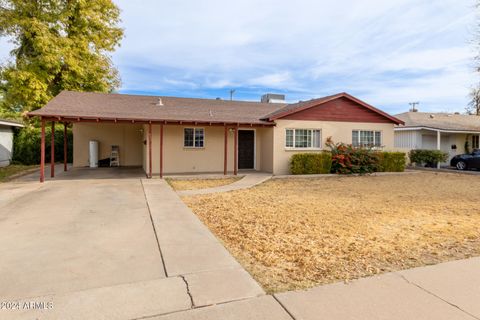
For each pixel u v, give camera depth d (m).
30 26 16.75
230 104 15.74
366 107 14.59
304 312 2.46
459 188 10.16
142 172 13.45
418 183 11.38
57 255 3.69
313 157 13.26
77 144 16.08
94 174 12.66
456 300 2.68
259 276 3.23
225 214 6.23
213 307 2.52
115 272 3.20
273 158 13.14
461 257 3.87
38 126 18.94
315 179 12.34
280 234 4.87
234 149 13.27
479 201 7.86
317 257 3.85
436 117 22.38
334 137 14.13
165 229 4.86
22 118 18.94
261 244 4.36
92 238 4.36
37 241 4.21
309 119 13.64
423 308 2.54
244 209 6.72
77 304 2.53
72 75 18.72
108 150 16.42
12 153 17.72
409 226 5.41
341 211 6.59
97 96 13.75
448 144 20.17
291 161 13.20
